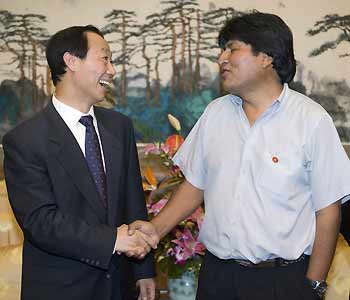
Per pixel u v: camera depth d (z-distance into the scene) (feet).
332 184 5.52
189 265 6.69
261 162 5.61
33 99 10.25
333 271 7.27
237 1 10.15
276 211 5.56
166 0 10.17
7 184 5.76
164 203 6.81
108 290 5.90
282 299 5.58
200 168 6.30
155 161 9.99
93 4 10.21
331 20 10.21
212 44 10.18
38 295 5.72
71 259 5.72
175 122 8.02
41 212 5.52
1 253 7.29
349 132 10.27
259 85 5.70
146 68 10.23
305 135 5.52
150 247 6.23
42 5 10.21
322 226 5.60
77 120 5.90
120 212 6.08
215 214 5.84
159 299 7.34
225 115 6.05
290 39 5.71
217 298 5.88
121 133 6.31
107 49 5.92
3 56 10.22
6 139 5.80
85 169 5.73
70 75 5.79
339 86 10.27
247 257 5.63
